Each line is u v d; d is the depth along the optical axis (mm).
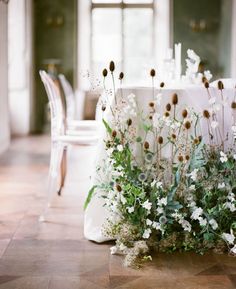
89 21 9523
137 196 2676
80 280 2244
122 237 2637
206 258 2529
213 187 2689
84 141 3461
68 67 9398
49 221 3199
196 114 2793
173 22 9344
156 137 2752
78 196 3953
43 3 9258
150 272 2342
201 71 9133
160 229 2588
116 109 2779
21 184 4379
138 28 9594
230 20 8859
